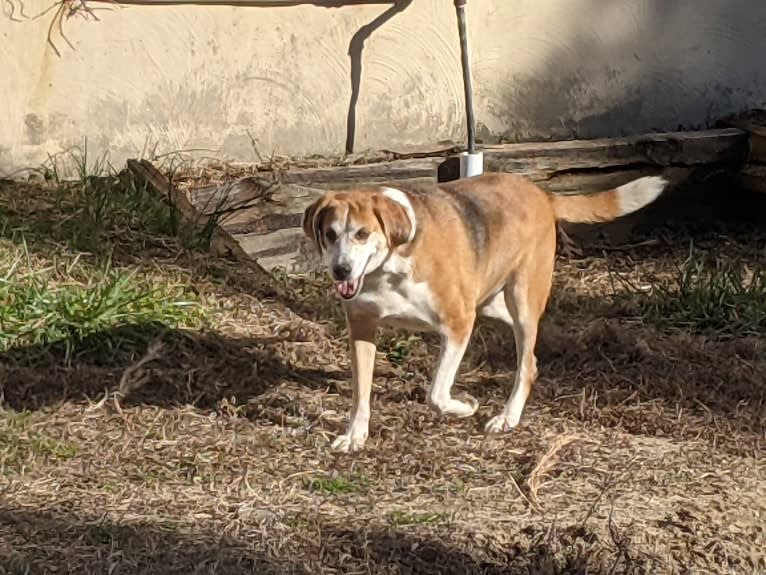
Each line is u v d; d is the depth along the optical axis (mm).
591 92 5609
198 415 3939
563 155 5359
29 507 3422
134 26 5098
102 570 3182
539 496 3582
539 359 4363
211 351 4258
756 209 5609
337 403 4055
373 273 3650
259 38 5219
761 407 4125
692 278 4977
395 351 4340
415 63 5387
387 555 3309
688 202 5535
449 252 3705
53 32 5039
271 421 3945
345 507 3488
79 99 5105
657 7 5629
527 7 5484
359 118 5363
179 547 3277
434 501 3537
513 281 3957
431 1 5359
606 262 5199
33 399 3965
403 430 3898
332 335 4469
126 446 3754
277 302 4625
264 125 5270
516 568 3324
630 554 3355
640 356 4379
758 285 4875
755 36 5754
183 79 5172
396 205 3621
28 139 5078
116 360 4164
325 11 5262
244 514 3424
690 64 5707
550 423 3998
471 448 3830
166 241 4812
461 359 3984
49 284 4422
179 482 3586
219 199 4949
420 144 5434
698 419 4055
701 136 5504
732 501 3600
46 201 4930
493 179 3941
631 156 5438
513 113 5539
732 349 4445
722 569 3379
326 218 3602
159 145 5191
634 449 3855
